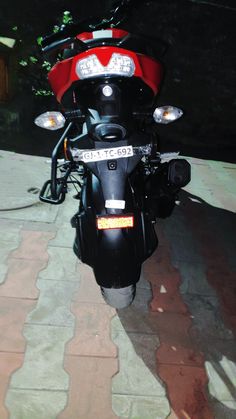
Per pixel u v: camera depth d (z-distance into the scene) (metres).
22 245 3.66
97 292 3.25
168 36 5.90
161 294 3.34
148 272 3.56
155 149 2.75
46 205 4.27
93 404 2.44
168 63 6.05
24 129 6.15
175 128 6.48
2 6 6.21
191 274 3.61
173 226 4.27
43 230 3.89
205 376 2.70
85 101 2.79
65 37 3.07
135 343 2.87
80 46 2.72
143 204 2.78
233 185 5.39
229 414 2.49
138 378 2.63
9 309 3.00
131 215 2.30
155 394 2.54
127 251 2.42
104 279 2.47
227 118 6.42
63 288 3.25
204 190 5.13
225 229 4.35
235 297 3.42
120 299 2.68
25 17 6.29
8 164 5.11
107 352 2.77
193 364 2.77
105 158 2.42
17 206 4.18
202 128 6.48
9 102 5.92
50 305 3.08
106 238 2.40
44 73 6.30
